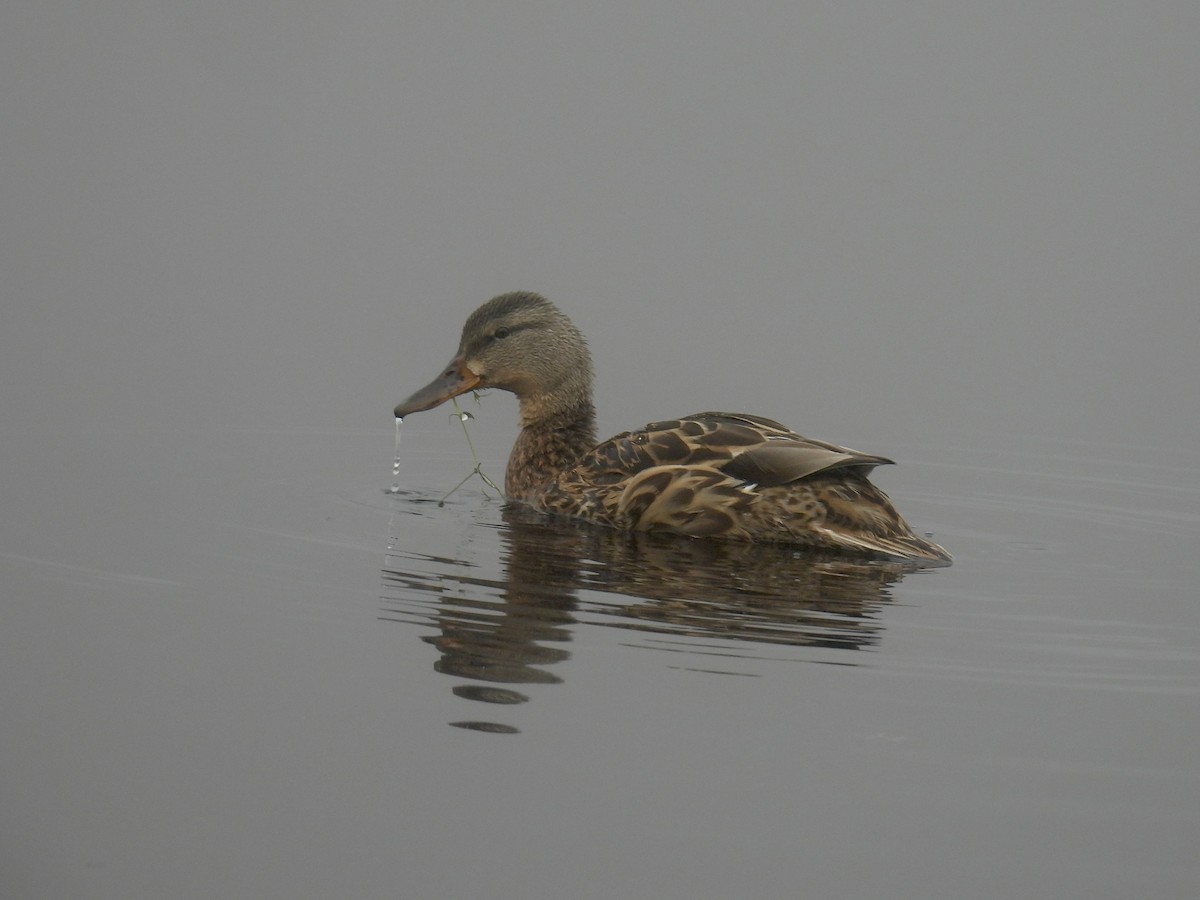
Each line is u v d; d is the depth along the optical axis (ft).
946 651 41.86
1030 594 48.26
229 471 63.46
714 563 50.08
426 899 29.04
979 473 69.82
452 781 33.24
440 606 44.09
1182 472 70.69
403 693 37.47
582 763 34.04
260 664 39.27
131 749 34.45
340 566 48.21
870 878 29.76
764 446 52.54
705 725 36.09
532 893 28.99
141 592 44.88
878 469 70.54
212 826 31.42
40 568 47.01
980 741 35.70
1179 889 29.40
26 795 32.45
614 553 51.01
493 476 66.13
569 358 62.23
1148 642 43.42
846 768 34.14
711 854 30.42
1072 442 76.64
